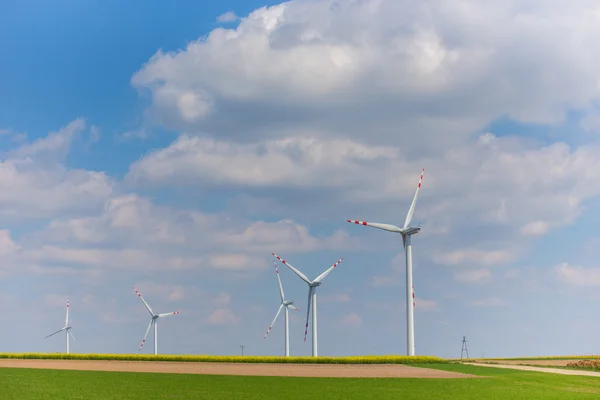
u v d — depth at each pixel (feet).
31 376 252.42
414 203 392.27
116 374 264.11
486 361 369.71
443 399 195.83
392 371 285.84
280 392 210.59
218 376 259.39
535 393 208.64
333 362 333.83
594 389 219.41
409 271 383.24
